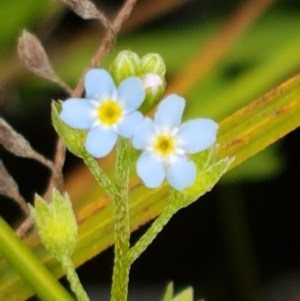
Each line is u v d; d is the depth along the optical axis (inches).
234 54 5.7
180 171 3.8
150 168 3.8
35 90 6.1
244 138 4.7
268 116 4.7
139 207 4.6
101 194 5.0
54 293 4.3
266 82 5.3
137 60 4.0
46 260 4.6
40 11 5.8
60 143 4.5
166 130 3.8
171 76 5.8
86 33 6.0
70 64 5.9
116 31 4.4
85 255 4.6
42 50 4.3
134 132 3.8
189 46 5.9
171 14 6.2
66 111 3.8
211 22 6.1
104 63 5.8
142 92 3.8
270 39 5.7
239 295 6.4
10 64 5.8
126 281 4.1
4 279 4.6
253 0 5.5
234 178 5.7
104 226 4.6
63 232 4.1
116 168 4.0
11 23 5.8
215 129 3.8
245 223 6.4
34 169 6.4
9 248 4.3
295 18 5.7
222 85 5.5
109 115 3.8
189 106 5.4
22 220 6.2
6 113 6.2
